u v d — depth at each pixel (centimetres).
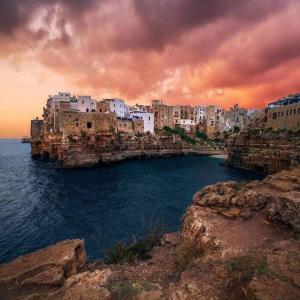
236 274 888
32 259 1145
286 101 7794
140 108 14188
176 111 15000
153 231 1950
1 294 920
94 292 858
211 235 1313
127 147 9925
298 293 706
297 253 910
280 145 6228
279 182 2017
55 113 9319
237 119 16162
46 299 856
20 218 3400
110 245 2506
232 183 2038
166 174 6838
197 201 1812
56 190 5019
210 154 12706
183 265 1240
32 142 11600
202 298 785
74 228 3019
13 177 6544
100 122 9062
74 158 7725
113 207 3847
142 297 828
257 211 1559
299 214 1276
